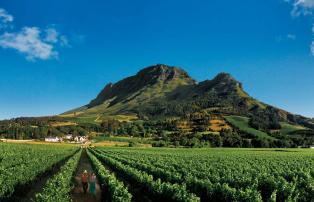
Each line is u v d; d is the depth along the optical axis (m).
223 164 49.97
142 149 119.12
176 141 157.12
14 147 79.69
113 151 101.56
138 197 26.44
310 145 165.88
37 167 34.06
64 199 19.38
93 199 25.31
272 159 66.56
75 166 44.62
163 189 22.50
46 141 178.50
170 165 45.47
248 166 45.50
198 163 49.91
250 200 19.73
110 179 24.52
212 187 23.55
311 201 22.56
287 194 23.20
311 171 37.66
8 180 23.00
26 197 25.52
